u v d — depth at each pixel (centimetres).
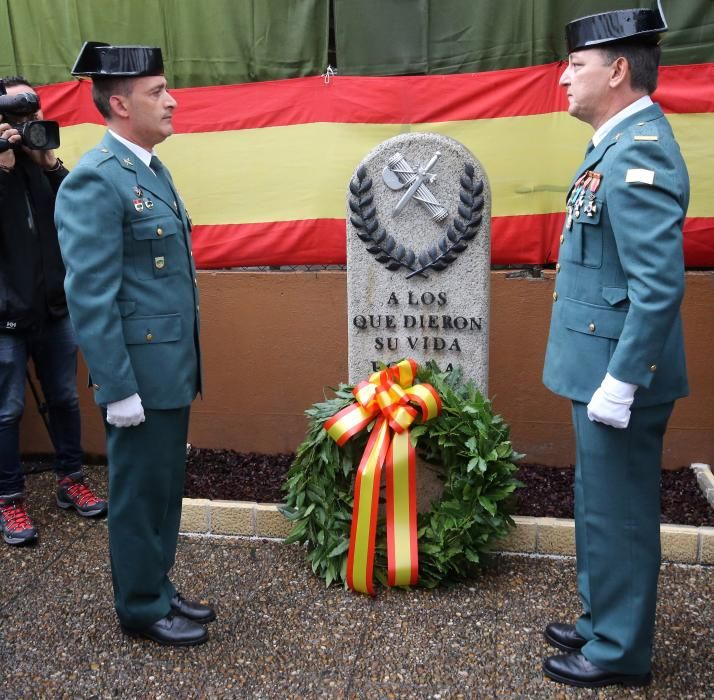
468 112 380
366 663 259
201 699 243
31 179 343
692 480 376
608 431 230
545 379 248
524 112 376
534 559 327
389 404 302
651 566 237
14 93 334
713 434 382
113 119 250
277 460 412
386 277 335
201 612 284
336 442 306
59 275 355
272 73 393
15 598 302
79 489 377
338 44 386
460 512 305
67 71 405
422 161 326
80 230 236
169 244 253
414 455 303
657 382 228
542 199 380
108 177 240
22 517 349
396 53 384
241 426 421
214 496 370
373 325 340
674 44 360
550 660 251
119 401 240
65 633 279
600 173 225
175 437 261
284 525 346
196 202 406
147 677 254
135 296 247
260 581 312
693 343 376
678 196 213
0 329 342
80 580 315
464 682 249
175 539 283
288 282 402
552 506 353
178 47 397
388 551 301
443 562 300
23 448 442
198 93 397
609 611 240
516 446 398
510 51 374
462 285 331
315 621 284
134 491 256
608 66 224
